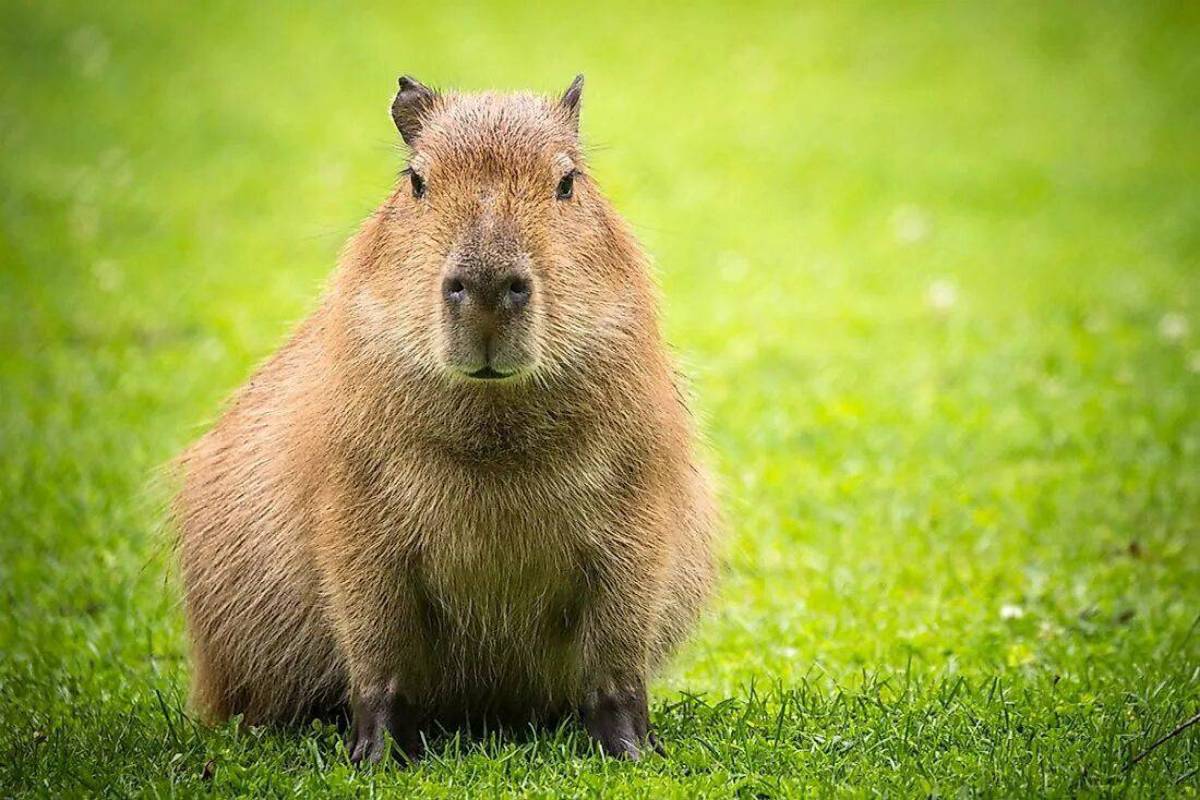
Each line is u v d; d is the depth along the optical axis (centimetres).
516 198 694
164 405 1540
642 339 738
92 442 1416
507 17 3409
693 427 821
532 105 746
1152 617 1020
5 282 1992
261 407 837
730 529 931
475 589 736
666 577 753
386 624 741
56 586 1100
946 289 1955
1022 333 1767
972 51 3231
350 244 778
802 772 713
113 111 2819
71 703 867
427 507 718
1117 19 3388
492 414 700
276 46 3212
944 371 1641
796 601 1080
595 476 721
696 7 3491
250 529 812
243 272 2056
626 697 755
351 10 3462
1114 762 708
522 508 717
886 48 3250
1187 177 2533
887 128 2800
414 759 752
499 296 662
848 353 1722
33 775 727
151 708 852
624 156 2588
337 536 739
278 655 814
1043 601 1070
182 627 988
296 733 820
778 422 1482
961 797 673
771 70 3108
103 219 2284
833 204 2402
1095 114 2886
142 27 3309
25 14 3347
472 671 775
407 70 3048
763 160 2608
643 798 681
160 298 1941
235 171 2517
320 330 793
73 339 1784
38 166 2519
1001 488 1312
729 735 770
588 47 3206
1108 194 2456
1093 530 1212
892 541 1197
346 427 730
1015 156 2655
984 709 787
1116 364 1628
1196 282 1988
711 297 1956
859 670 932
